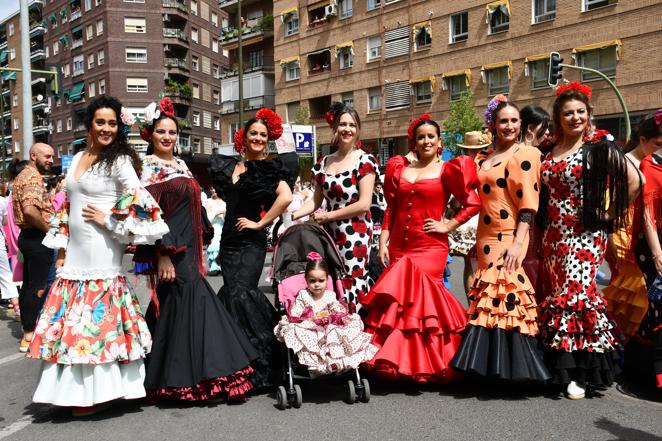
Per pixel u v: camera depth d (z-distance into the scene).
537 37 21.58
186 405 4.02
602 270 9.70
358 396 4.03
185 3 47.91
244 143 4.68
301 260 4.58
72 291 3.76
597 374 3.97
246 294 4.33
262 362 4.20
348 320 4.13
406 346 4.20
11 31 60.88
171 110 4.48
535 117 4.60
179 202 4.14
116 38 45.78
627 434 3.39
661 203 4.21
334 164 4.78
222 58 53.19
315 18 30.94
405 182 4.59
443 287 4.45
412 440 3.34
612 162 3.99
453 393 4.20
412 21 26.02
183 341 3.99
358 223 4.68
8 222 7.57
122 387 3.75
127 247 4.29
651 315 4.20
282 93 32.78
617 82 19.50
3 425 3.72
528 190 4.14
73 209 3.86
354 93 29.09
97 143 3.88
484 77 23.45
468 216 4.36
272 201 4.46
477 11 23.48
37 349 3.69
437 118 25.45
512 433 3.42
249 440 3.38
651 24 18.52
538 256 4.46
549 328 4.11
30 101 12.87
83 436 3.48
